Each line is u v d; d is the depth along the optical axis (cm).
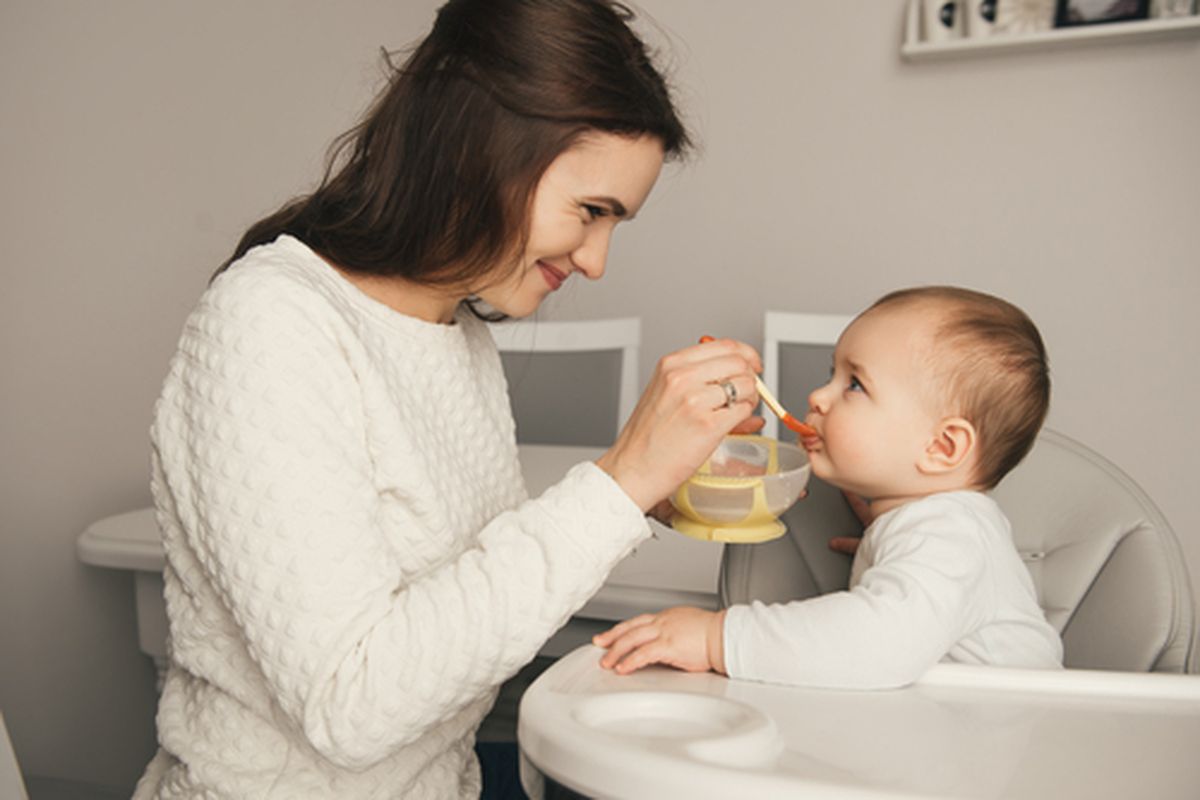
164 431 73
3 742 76
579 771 54
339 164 238
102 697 194
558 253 78
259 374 69
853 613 71
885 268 285
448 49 77
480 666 68
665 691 65
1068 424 275
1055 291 272
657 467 72
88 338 199
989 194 274
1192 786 52
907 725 61
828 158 285
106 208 201
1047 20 256
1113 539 95
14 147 188
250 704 79
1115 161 263
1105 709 64
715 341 75
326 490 69
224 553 69
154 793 87
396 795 80
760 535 84
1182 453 266
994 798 50
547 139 73
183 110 211
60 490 197
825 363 213
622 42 75
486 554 71
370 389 77
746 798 49
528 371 216
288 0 230
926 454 93
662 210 299
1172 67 255
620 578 115
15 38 188
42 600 197
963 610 78
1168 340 264
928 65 274
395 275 83
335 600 68
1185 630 89
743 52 288
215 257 218
